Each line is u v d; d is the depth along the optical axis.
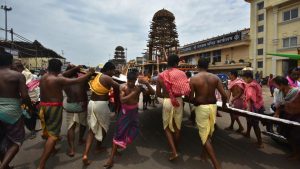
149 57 23.97
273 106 5.56
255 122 5.12
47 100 3.85
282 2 27.02
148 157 4.54
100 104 4.35
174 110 4.36
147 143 5.39
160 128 6.66
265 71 30.05
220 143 5.44
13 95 3.58
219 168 3.73
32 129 5.59
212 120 3.97
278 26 28.30
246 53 33.34
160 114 8.53
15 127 3.58
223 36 36.44
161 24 23.16
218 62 38.31
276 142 5.48
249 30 32.81
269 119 3.94
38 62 35.97
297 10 26.02
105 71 4.57
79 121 4.86
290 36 26.81
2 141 3.65
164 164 4.21
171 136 4.38
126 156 4.58
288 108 4.54
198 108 4.00
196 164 4.23
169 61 4.45
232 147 5.17
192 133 6.30
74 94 4.66
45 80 3.86
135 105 4.29
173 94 4.30
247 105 5.37
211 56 39.84
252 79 5.47
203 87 3.98
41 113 3.87
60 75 4.14
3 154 3.72
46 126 3.86
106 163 4.03
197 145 5.30
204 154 4.42
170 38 23.50
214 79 4.05
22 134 3.70
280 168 4.09
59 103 3.91
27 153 4.66
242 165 4.20
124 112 4.20
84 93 4.89
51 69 4.01
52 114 3.82
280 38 28.05
